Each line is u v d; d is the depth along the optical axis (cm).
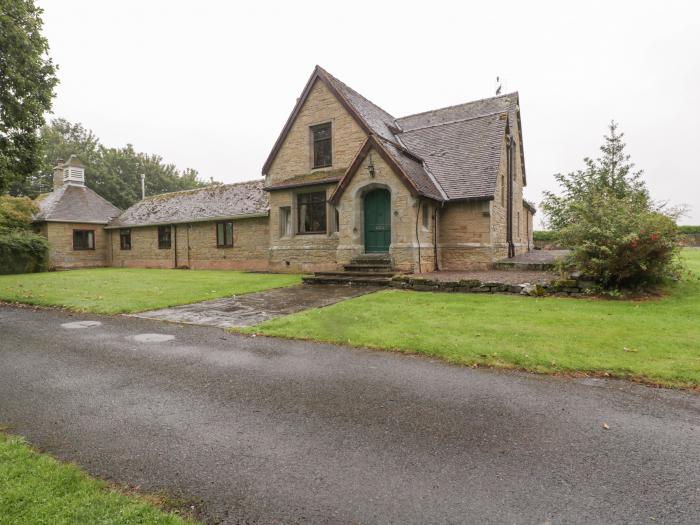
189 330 694
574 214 1066
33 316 846
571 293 945
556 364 477
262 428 340
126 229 2747
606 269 910
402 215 1329
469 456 293
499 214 1589
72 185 2883
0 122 1232
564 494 249
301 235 1762
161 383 448
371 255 1410
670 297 880
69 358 545
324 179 1634
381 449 304
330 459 291
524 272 1297
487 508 237
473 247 1468
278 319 746
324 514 233
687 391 405
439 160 1633
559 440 315
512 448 304
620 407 371
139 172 4962
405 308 823
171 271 2120
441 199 1444
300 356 538
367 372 472
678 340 555
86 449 310
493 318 713
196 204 2473
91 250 2778
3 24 1147
